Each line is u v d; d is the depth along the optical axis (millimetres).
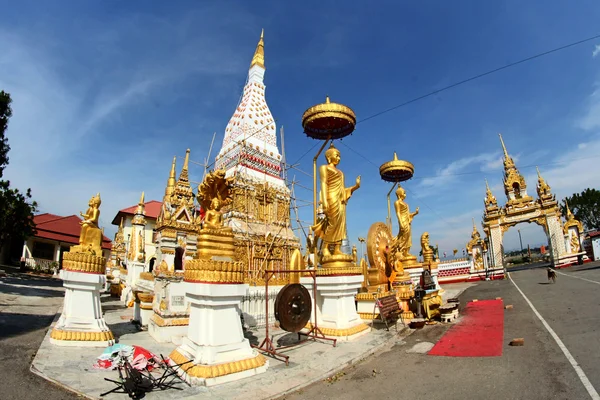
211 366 7668
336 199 12992
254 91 30734
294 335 12664
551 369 7516
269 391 7289
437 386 7375
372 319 14562
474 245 45938
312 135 15305
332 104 13352
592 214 61406
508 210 45875
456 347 10305
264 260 22094
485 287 30609
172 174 19484
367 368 9109
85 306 10664
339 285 12211
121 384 7023
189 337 8609
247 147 26562
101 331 10531
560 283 24734
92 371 7918
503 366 8141
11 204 36188
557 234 42781
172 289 12352
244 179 24672
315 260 13523
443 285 41156
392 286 17484
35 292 23047
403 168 20047
